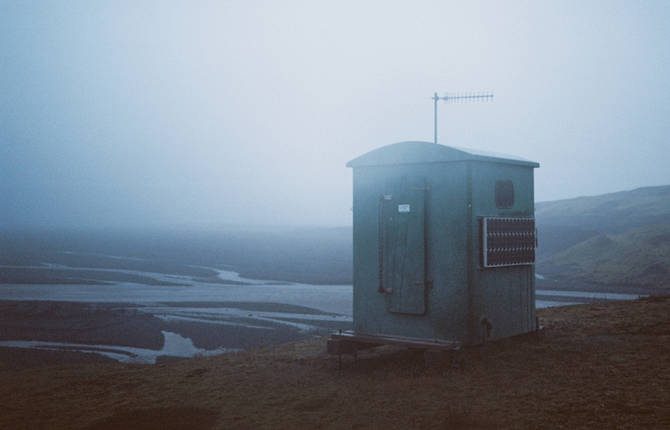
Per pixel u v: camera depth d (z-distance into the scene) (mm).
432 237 7969
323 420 5598
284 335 32719
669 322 9859
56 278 79125
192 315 42531
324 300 53469
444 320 7820
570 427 4941
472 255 7648
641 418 5043
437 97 10773
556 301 49031
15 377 8523
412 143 8141
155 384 7508
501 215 8336
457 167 7777
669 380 6172
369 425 5367
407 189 8188
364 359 8328
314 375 7449
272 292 62000
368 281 8531
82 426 5887
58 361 26234
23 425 6035
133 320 39594
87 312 43406
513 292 8539
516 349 8141
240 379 7438
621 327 9742
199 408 6273
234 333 33781
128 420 5980
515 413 5391
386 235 8367
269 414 5906
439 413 5562
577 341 8648
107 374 8383
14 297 56625
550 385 6254
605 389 5980
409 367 7523
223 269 99750
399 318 8219
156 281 76188
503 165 8422
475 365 7293
